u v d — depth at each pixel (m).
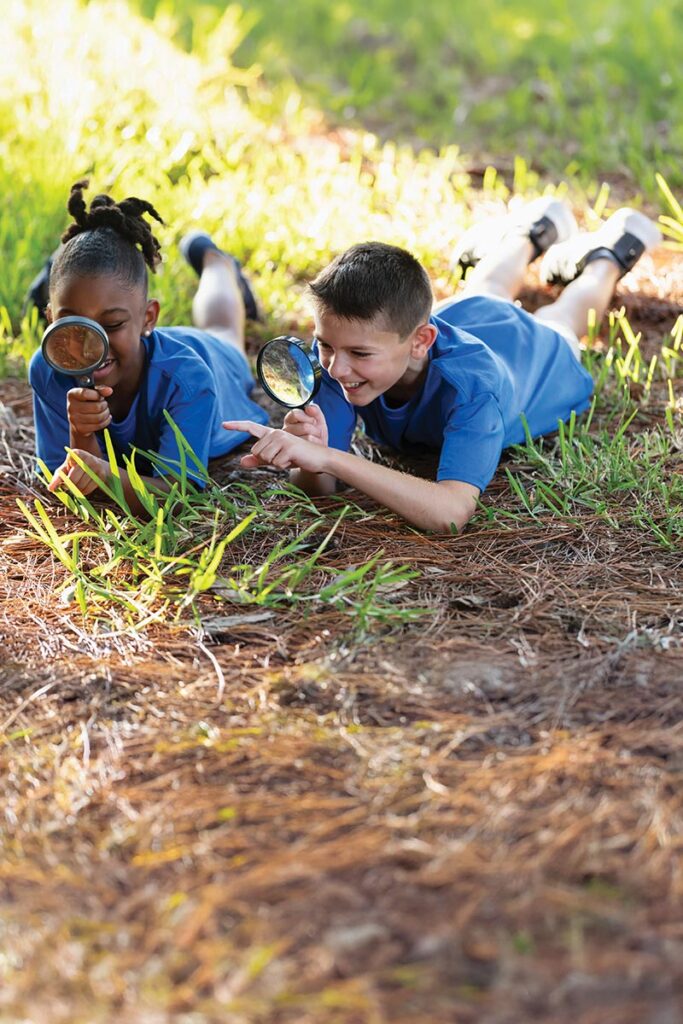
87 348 3.01
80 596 2.84
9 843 2.18
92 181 5.53
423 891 2.00
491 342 3.64
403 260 3.08
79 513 3.27
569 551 3.12
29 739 2.44
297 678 2.60
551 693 2.53
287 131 6.68
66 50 6.99
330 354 3.12
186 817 2.21
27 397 4.11
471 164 6.26
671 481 3.41
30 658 2.71
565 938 1.90
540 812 2.17
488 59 7.85
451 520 3.14
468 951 1.88
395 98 7.43
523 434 3.65
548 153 6.32
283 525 3.25
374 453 3.70
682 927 1.92
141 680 2.63
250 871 2.06
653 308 4.67
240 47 8.23
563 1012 1.78
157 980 1.86
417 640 2.73
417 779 2.27
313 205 5.43
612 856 2.06
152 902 2.01
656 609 2.83
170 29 7.97
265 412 3.94
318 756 2.36
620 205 5.64
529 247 4.41
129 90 6.54
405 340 3.09
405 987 1.83
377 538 3.18
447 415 3.30
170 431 3.37
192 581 2.88
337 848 2.10
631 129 6.37
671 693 2.52
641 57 7.32
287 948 1.90
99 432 3.43
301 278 5.05
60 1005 1.83
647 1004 1.79
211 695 2.57
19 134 6.01
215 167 5.86
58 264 3.22
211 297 4.27
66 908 2.01
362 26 8.68
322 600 2.88
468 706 2.50
